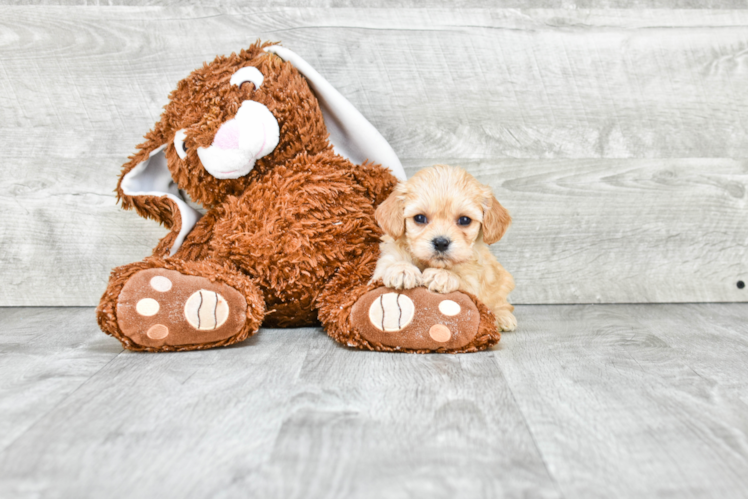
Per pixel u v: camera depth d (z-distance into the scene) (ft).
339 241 5.70
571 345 5.42
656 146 7.25
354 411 3.76
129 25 6.92
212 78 5.75
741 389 4.23
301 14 6.95
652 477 2.97
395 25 6.98
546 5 7.02
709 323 6.38
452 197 5.51
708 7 7.08
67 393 4.08
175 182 6.01
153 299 4.91
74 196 7.18
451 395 4.05
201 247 6.03
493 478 2.94
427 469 3.02
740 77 7.18
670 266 7.46
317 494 2.78
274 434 3.41
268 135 5.57
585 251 7.38
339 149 6.44
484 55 7.06
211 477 2.93
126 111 7.06
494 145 7.18
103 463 3.07
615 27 7.07
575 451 3.24
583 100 7.15
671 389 4.21
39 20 6.89
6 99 7.00
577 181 7.27
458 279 5.42
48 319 6.58
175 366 4.69
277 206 5.58
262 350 5.19
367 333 5.05
